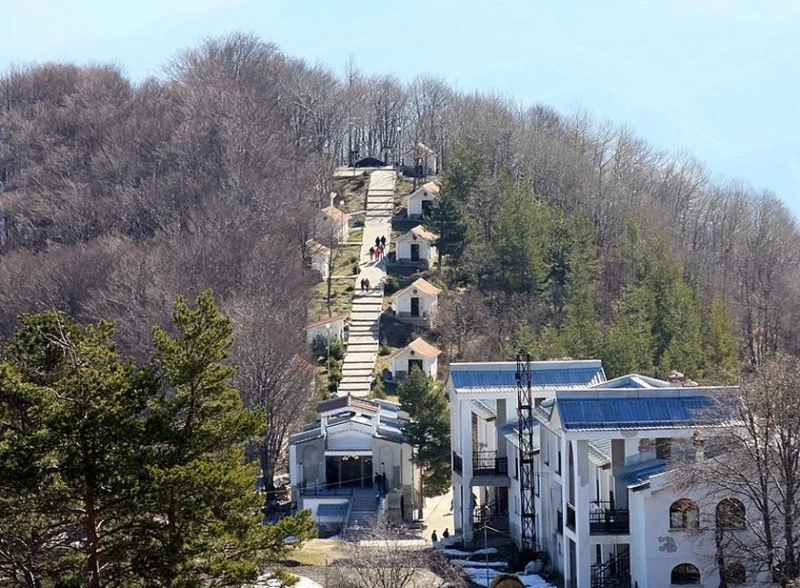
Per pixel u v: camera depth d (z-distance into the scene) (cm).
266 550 9881
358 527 17188
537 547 15150
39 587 9469
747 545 12200
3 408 9281
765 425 12031
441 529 18675
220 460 9756
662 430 13388
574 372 16750
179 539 9494
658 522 12912
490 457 16650
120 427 9238
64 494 9312
